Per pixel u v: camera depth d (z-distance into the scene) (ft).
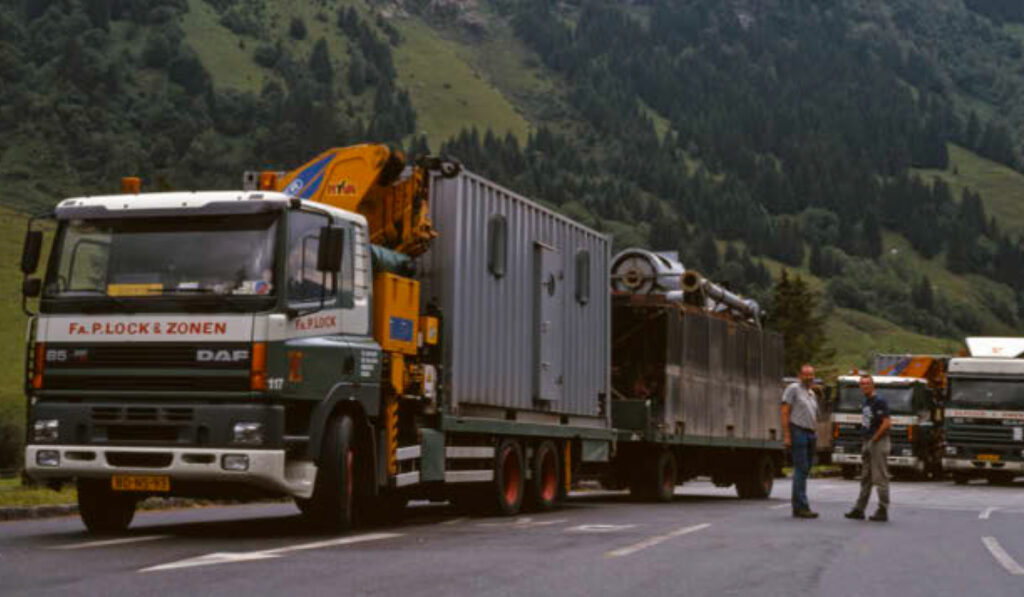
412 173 56.24
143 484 43.34
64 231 45.16
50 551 39.29
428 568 36.01
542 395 66.49
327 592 30.53
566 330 71.10
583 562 38.96
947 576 39.17
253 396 42.55
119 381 43.47
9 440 164.14
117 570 34.22
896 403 164.66
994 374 152.05
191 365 42.98
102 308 43.93
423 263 57.77
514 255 64.08
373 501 48.88
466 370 58.54
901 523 65.41
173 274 43.75
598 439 75.00
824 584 35.83
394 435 50.90
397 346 51.52
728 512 71.10
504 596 30.78
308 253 45.21
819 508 78.84
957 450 152.66
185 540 43.60
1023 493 122.52
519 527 53.26
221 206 44.09
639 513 67.36
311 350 44.50
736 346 96.89
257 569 34.76
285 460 43.83
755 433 100.07
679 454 90.07
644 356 83.92
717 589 33.63
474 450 58.85
